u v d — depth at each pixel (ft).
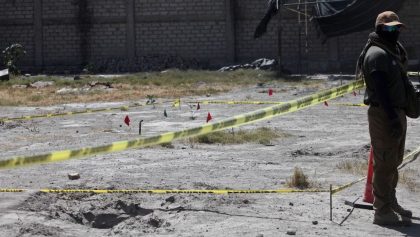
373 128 37.60
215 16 255.29
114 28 260.42
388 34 36.83
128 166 61.67
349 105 119.03
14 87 187.93
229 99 148.56
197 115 114.93
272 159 67.56
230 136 83.71
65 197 46.78
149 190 47.62
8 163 30.99
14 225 38.91
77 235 38.17
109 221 42.96
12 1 263.90
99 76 220.43
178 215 41.32
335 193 47.70
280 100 144.25
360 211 42.24
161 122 104.99
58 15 262.47
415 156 63.36
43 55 262.88
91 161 64.54
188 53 257.55
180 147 76.23
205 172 58.44
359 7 213.05
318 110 121.90
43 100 151.64
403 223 38.70
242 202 44.55
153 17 258.57
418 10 240.32
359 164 61.87
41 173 57.52
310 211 42.24
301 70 243.81
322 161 66.13
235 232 37.22
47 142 82.43
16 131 95.35
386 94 35.91
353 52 244.83
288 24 249.34
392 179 38.81
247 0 253.65
